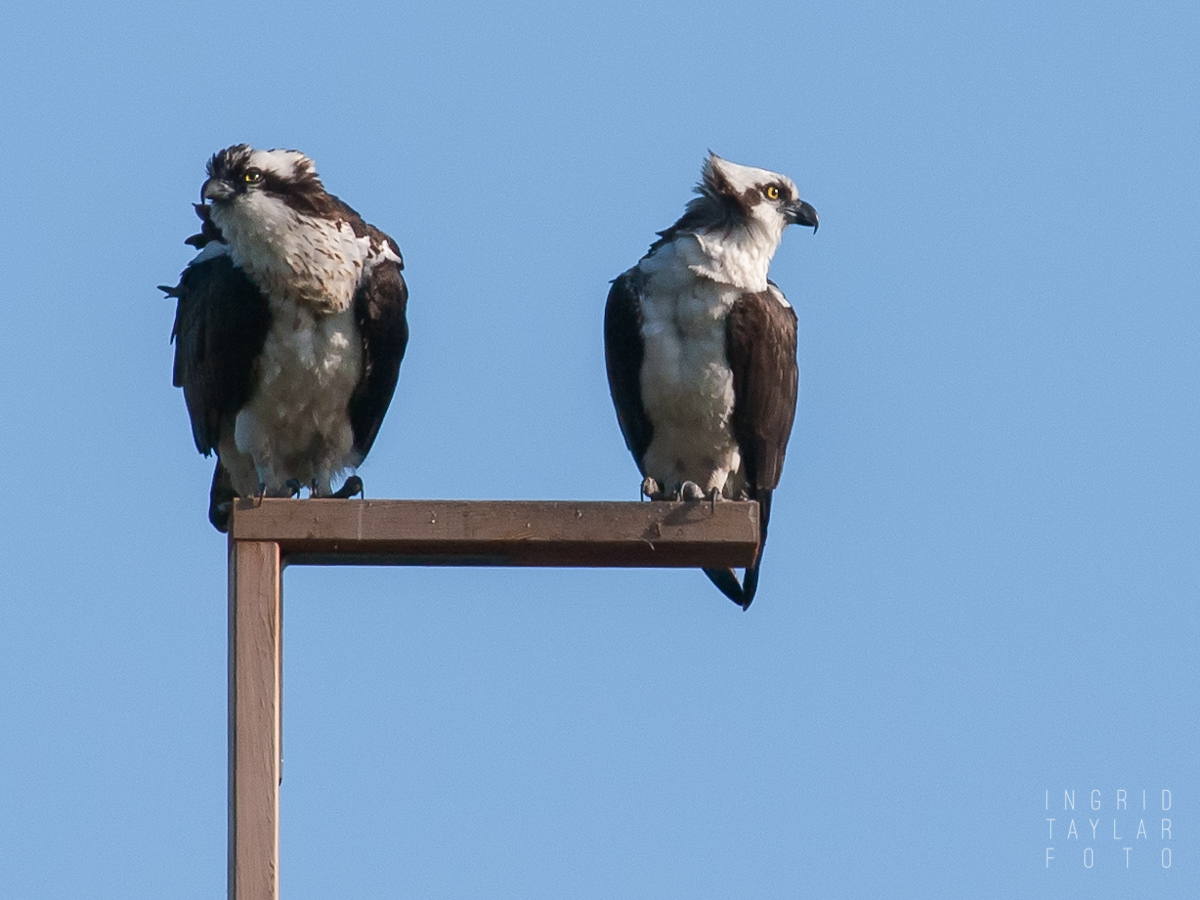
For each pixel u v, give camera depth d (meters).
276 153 13.45
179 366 14.32
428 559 11.02
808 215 14.43
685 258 14.06
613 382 14.54
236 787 9.95
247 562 10.47
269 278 13.33
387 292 13.62
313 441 14.02
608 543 10.91
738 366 14.06
